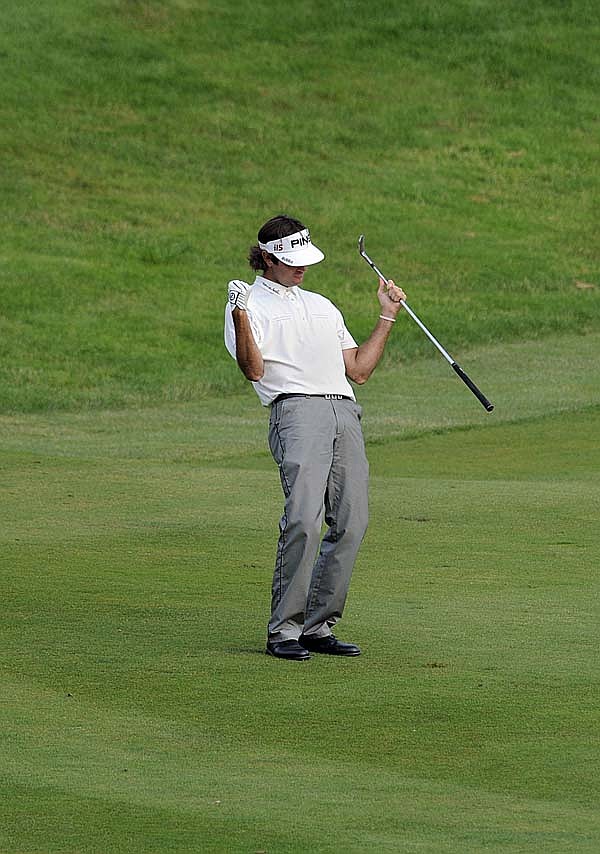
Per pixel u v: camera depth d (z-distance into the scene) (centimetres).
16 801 1595
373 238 10619
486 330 8700
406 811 1560
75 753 1770
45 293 8988
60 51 13462
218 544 3266
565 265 10350
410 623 2461
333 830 1498
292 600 2242
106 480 4228
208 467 4669
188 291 9325
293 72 13650
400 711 1947
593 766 1716
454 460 4891
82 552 3161
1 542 3278
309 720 1909
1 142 11662
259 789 1634
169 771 1703
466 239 10762
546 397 6638
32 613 2536
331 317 2336
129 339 8344
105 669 2162
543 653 2247
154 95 12925
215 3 14825
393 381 7269
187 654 2253
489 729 1862
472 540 3266
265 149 12188
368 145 12462
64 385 7356
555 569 2933
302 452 2247
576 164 12431
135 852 1438
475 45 14400
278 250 2297
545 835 1480
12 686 2070
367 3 15038
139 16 14388
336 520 2284
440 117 13100
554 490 3994
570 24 14938
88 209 10688
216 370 7862
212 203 11075
